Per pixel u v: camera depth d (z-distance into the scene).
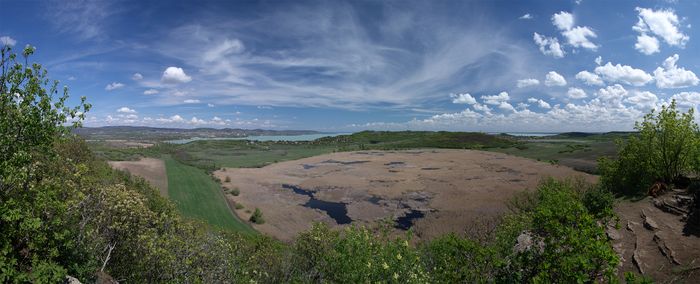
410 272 8.53
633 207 20.11
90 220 10.62
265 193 72.88
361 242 9.12
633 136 24.92
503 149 161.00
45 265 7.89
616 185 25.97
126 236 11.06
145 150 150.00
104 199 10.87
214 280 10.96
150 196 25.95
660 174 22.70
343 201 63.06
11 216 7.45
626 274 6.48
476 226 39.66
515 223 20.36
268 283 14.15
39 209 8.38
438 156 136.00
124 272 10.80
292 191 74.00
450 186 71.62
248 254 15.84
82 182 10.23
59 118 8.95
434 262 12.45
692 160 21.75
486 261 8.92
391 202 60.66
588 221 7.11
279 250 18.75
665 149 22.44
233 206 61.41
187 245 10.91
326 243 14.34
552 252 7.19
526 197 40.22
